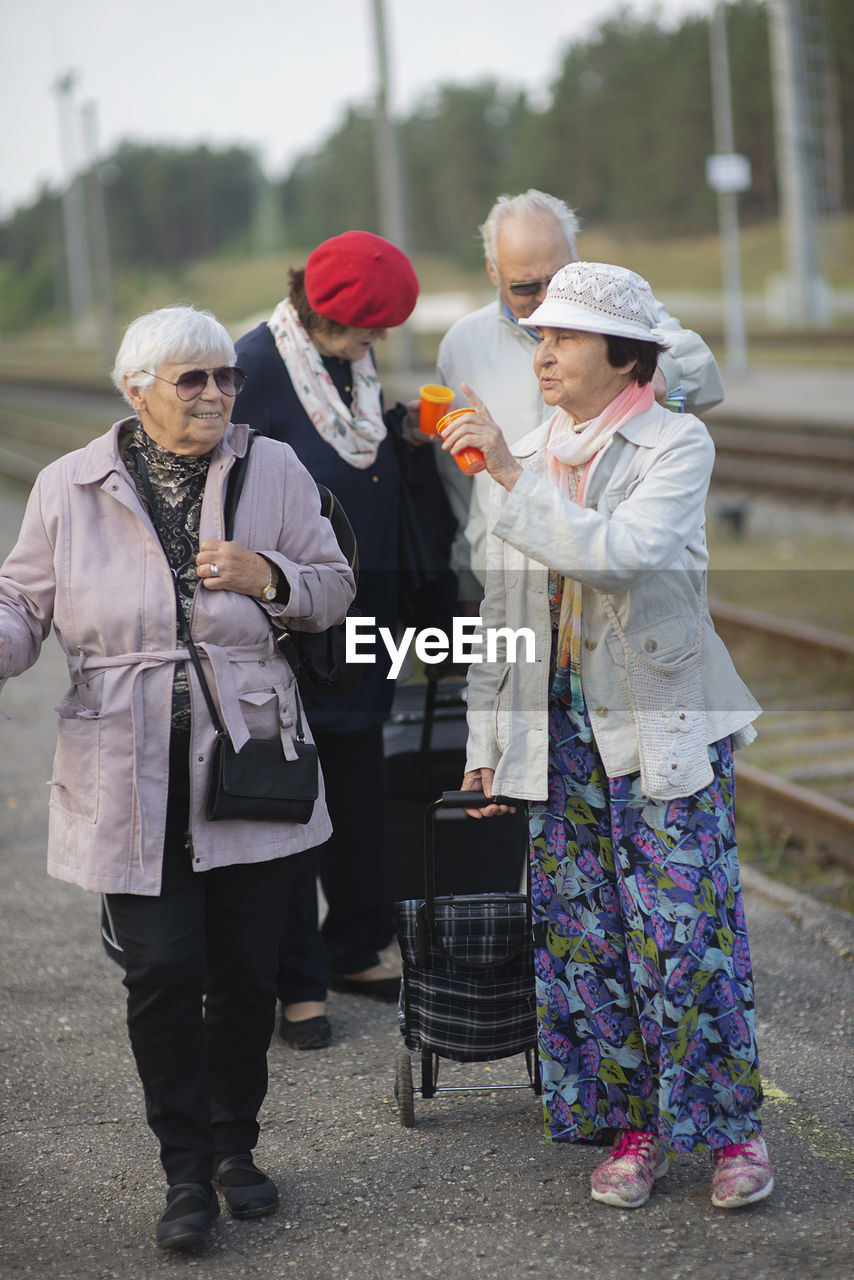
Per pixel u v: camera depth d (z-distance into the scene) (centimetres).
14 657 285
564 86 9500
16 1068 376
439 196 10969
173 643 287
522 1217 297
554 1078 309
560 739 305
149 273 13888
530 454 311
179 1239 280
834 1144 323
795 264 3328
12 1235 297
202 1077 294
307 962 387
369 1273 278
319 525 308
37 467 2019
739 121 8075
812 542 1138
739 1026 295
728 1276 270
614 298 285
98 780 284
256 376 379
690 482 290
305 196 13275
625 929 303
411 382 2536
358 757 407
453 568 418
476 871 420
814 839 550
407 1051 339
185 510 292
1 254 16000
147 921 286
